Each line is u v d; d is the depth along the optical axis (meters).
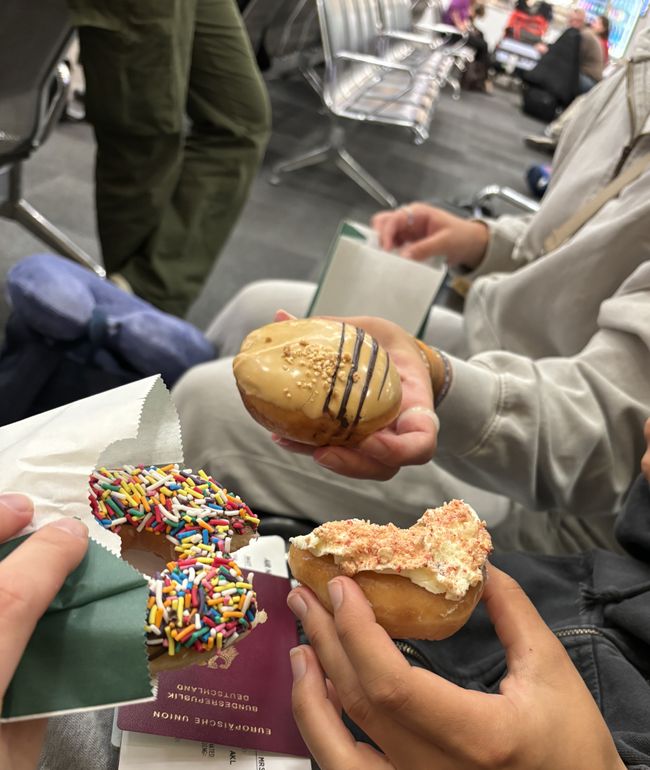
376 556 0.47
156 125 1.50
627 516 0.72
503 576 0.50
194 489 0.46
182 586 0.40
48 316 1.11
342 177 3.15
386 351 0.75
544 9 6.09
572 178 1.12
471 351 1.16
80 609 0.36
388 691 0.39
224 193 1.81
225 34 1.63
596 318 0.96
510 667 0.46
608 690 0.56
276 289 1.29
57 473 0.42
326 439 0.67
